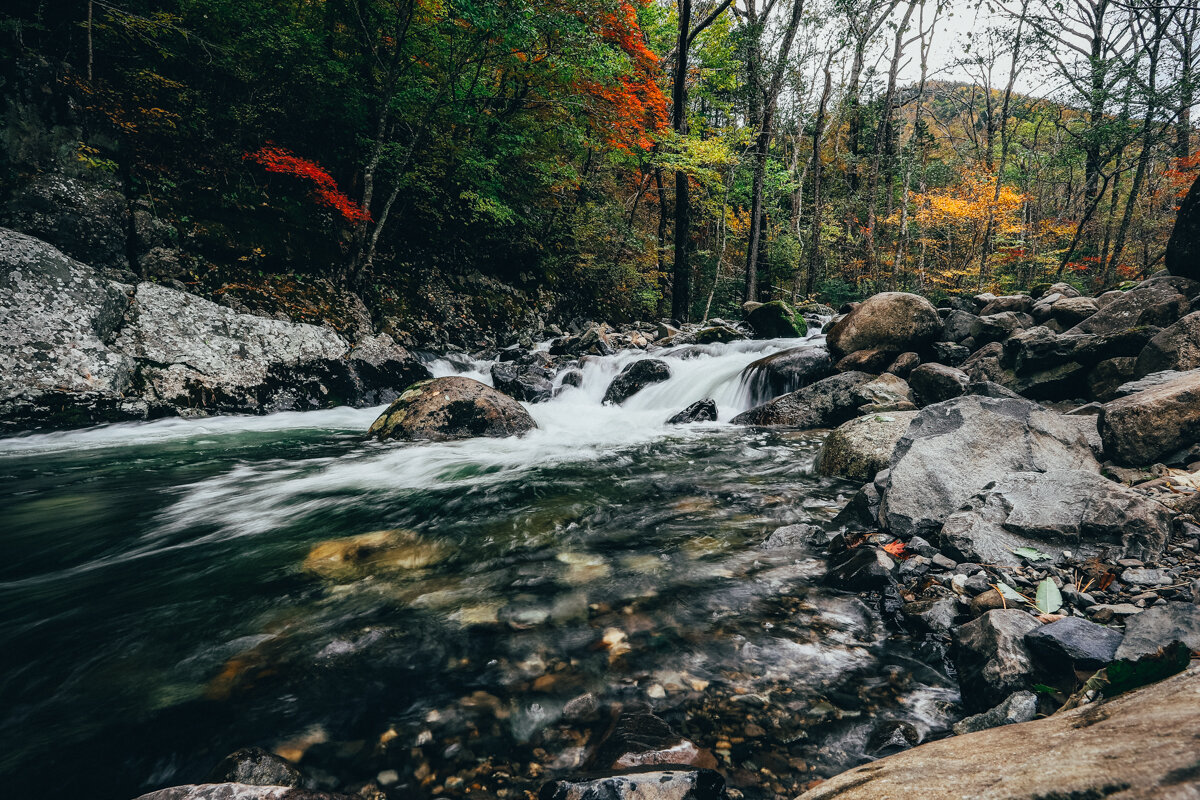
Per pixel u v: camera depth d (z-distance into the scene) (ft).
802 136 90.74
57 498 14.98
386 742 5.83
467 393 23.72
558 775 5.33
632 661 7.14
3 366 21.47
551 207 56.95
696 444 21.06
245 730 6.07
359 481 16.66
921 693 6.41
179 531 12.46
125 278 27.73
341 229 39.19
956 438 11.90
